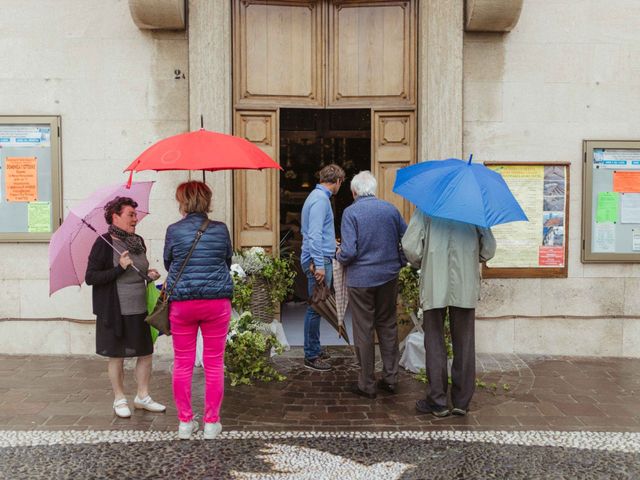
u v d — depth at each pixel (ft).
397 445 13.84
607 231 21.25
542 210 21.18
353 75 22.04
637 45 21.03
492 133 21.06
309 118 27.04
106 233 14.98
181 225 13.87
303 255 19.20
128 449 13.52
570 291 21.35
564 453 13.47
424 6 21.03
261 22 21.74
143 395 15.79
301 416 15.58
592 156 21.07
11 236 20.70
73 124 20.68
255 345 18.20
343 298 18.12
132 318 14.92
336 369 19.57
